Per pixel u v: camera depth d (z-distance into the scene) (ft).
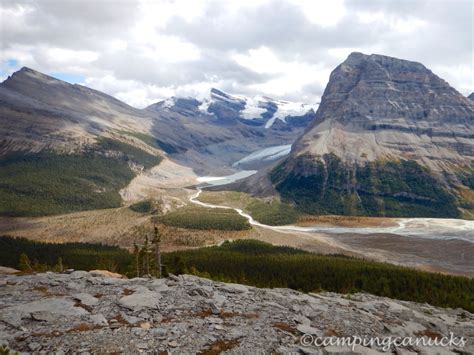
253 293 98.02
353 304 107.86
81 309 73.51
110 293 84.53
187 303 82.43
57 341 61.31
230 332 70.85
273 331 73.61
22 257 253.24
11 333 62.85
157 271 266.16
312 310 90.94
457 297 233.55
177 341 65.00
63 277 96.37
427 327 101.04
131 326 68.69
